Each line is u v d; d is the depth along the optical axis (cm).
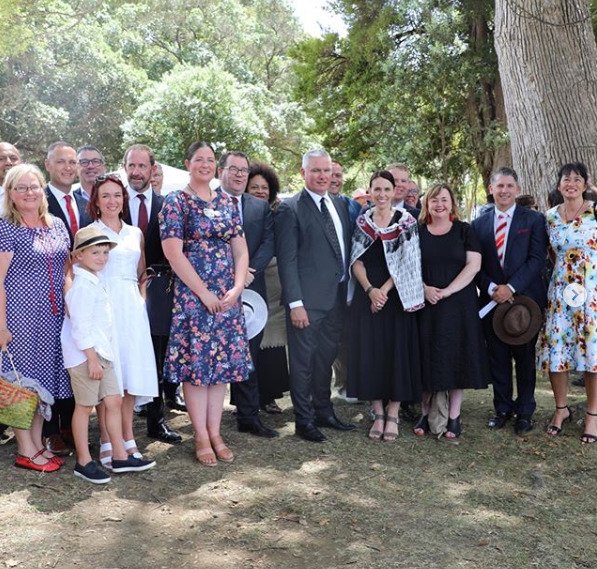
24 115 2036
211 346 448
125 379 442
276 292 570
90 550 348
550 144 793
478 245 524
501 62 827
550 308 527
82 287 417
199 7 3184
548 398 620
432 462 482
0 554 340
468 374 512
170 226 444
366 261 518
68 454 468
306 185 521
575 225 515
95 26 2559
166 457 470
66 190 489
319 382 539
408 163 1614
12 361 426
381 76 1711
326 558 352
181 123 1941
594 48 802
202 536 367
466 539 377
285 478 444
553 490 443
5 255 418
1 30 1703
